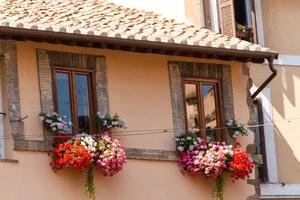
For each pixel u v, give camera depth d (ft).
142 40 77.20
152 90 79.97
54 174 74.54
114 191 76.64
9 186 72.59
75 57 77.46
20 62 75.15
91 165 75.25
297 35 93.76
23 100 74.74
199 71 82.02
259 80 90.68
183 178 79.61
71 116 76.74
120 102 78.59
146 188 78.02
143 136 78.89
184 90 81.35
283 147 90.94
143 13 86.17
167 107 80.28
